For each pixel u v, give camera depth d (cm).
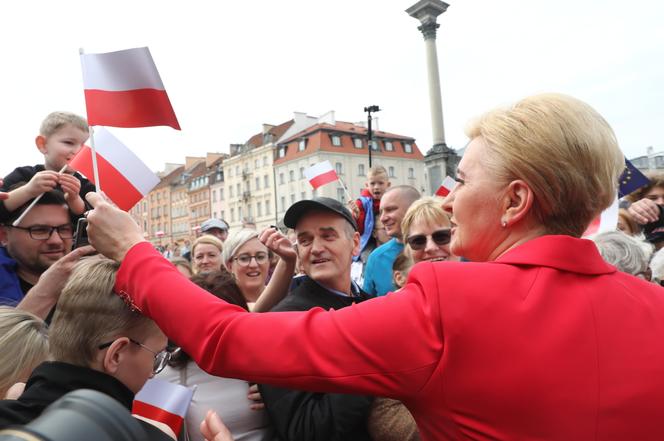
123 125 178
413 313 90
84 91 176
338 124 6144
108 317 147
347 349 90
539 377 82
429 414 90
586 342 84
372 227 560
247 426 212
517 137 96
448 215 293
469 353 85
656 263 315
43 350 175
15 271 263
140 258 113
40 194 256
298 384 92
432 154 1789
